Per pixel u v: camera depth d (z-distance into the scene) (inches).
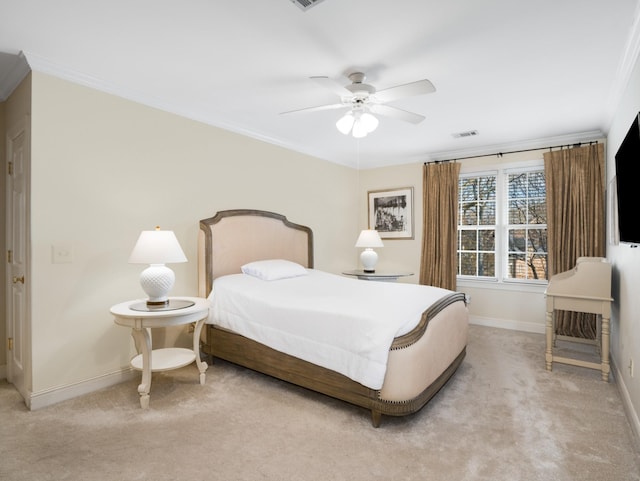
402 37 83.7
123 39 85.5
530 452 77.1
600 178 152.5
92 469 71.1
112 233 111.3
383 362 83.9
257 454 76.4
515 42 85.7
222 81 108.6
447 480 68.2
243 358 117.0
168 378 116.7
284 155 175.9
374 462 73.7
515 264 181.8
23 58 92.9
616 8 72.7
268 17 76.4
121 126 113.7
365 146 184.5
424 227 199.8
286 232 171.2
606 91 114.1
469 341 158.7
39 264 96.0
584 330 152.6
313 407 97.5
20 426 86.7
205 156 139.2
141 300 114.0
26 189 97.9
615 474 70.0
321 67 99.0
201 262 134.5
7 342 114.2
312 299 109.2
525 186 179.2
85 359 105.3
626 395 96.1
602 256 151.7
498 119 141.5
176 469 71.4
